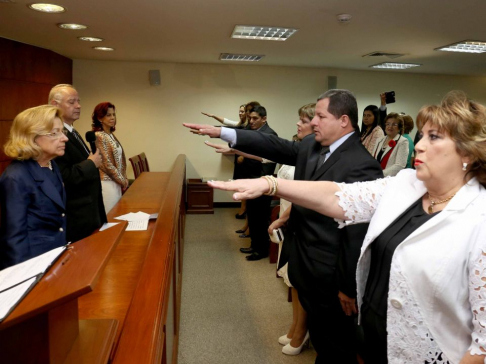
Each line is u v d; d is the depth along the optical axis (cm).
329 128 179
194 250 441
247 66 650
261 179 117
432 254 96
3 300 66
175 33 402
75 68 605
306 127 253
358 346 170
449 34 387
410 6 293
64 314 80
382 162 402
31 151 173
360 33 388
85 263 76
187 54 543
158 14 326
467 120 94
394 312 103
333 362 193
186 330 273
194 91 643
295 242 190
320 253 175
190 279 360
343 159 176
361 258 117
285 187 117
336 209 121
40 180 175
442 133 99
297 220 187
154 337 95
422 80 705
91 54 552
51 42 458
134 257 196
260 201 401
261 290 340
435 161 99
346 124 178
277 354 247
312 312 193
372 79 689
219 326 280
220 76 646
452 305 95
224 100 653
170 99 640
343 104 176
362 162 173
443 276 94
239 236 494
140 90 630
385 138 412
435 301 96
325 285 176
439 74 706
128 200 335
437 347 98
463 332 96
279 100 667
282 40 431
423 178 102
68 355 82
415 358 101
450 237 94
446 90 716
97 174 246
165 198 270
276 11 313
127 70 621
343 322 189
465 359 89
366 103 694
